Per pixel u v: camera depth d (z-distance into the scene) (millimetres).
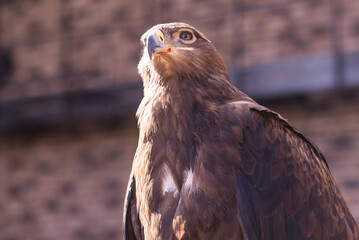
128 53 19234
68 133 19203
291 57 17031
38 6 20547
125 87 17969
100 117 18641
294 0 17188
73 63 19875
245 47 17688
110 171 18578
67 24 20109
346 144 15805
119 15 19500
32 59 20406
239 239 5234
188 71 5613
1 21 20828
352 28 16391
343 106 15977
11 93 20422
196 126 5410
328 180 5766
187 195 5262
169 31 5766
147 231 5531
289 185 5469
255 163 5395
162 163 5414
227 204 5238
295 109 16406
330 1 16719
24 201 19453
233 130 5383
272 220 5402
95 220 18484
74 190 18953
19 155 19734
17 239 19375
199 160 5312
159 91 5625
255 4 17703
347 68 15578
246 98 5773
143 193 5492
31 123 19031
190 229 5219
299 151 5629
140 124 5723
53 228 18984
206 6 18375
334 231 5520
